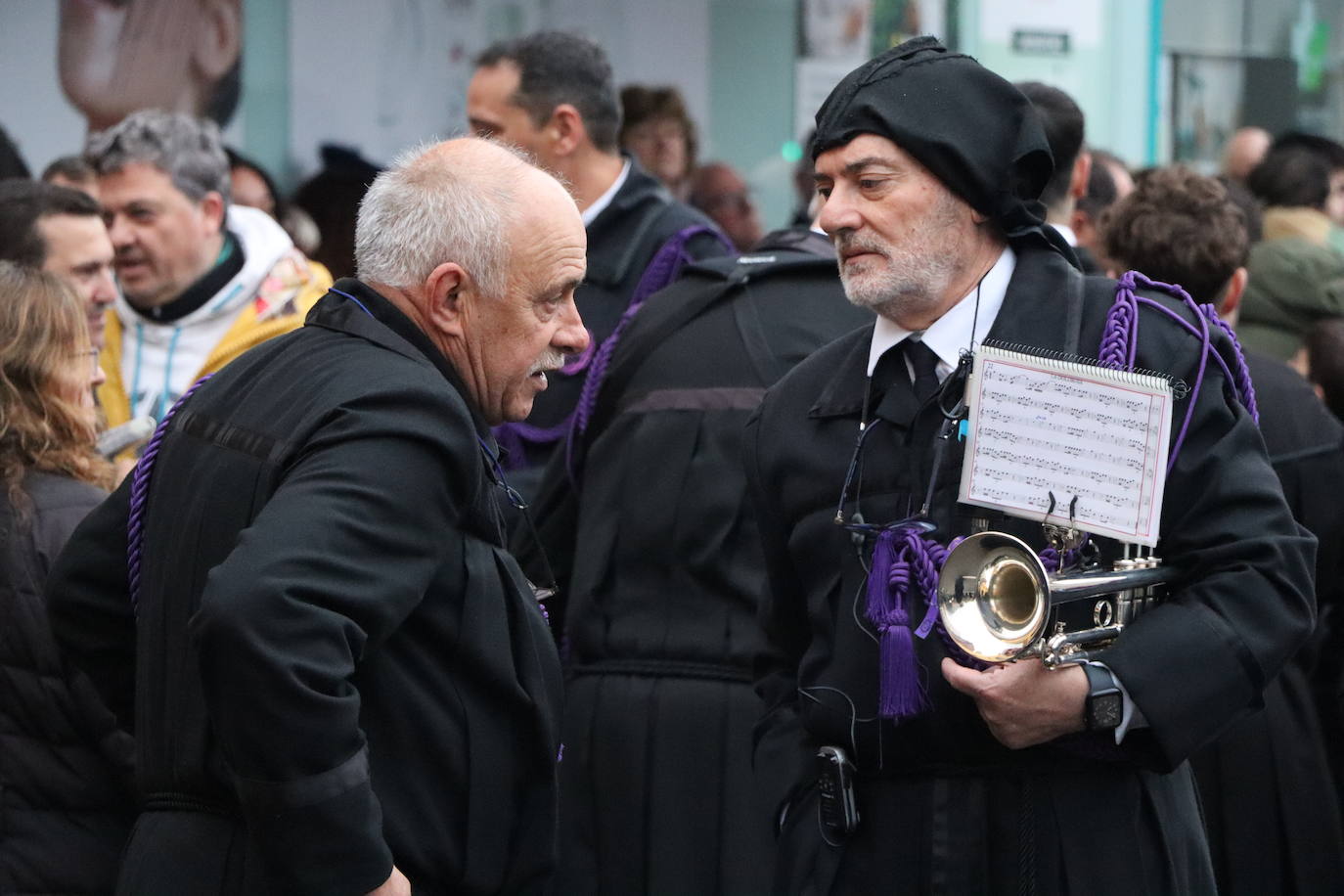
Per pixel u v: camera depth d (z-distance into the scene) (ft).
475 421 19.02
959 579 18.45
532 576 29.17
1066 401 18.31
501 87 33.81
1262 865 28.02
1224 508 18.83
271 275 34.40
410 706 17.83
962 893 19.21
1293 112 65.51
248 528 16.80
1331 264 38.14
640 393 28.02
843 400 20.47
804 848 20.72
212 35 46.60
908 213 19.39
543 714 18.71
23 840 23.41
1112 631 18.76
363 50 48.60
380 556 16.96
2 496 23.99
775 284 27.84
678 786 26.94
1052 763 19.27
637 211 33.78
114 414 33.50
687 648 27.20
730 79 53.36
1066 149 31.19
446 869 18.04
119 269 33.45
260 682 16.10
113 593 20.03
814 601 20.45
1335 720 29.58
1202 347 19.31
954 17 56.34
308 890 16.44
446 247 18.60
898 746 19.52
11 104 44.80
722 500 26.99
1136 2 60.34
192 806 18.24
